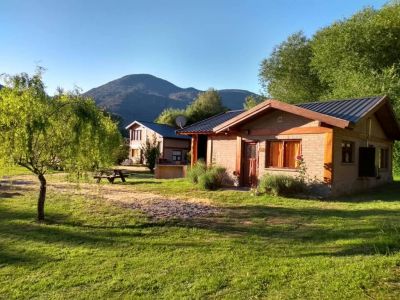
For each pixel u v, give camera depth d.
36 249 6.61
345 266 5.06
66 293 4.75
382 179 18.17
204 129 18.23
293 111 13.65
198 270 5.36
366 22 30.94
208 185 15.05
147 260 5.92
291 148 14.47
